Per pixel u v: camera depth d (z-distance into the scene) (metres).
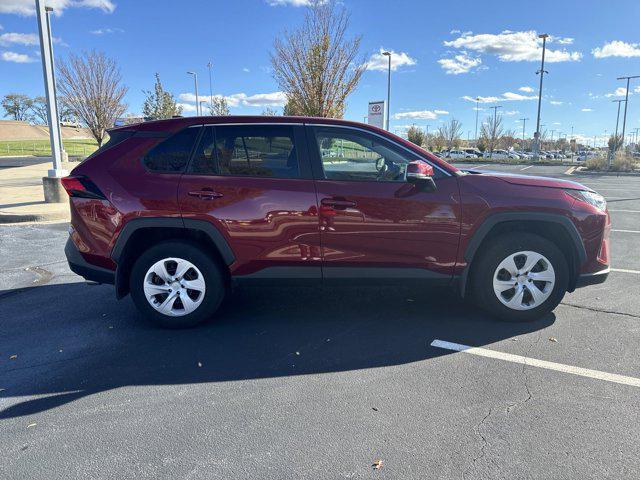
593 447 2.56
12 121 99.44
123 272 4.14
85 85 25.75
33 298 5.14
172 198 3.96
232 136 4.07
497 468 2.41
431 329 4.17
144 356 3.72
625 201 13.88
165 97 28.55
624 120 43.38
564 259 4.14
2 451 2.58
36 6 11.52
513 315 4.24
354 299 4.96
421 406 2.97
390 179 4.03
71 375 3.43
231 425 2.80
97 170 4.08
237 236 3.98
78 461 2.49
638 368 3.44
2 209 10.86
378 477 2.35
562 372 3.38
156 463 2.47
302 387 3.23
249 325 4.30
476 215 3.98
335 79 16.38
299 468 2.42
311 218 3.95
